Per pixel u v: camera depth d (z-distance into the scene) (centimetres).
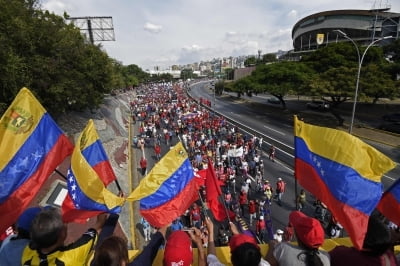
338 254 305
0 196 390
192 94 9225
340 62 4175
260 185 1894
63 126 2316
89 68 2586
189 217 1373
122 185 2028
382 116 3872
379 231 291
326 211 1448
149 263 294
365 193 370
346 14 8275
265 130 3631
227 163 2212
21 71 1576
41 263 257
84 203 399
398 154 2534
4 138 405
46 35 1894
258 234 1353
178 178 477
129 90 8900
